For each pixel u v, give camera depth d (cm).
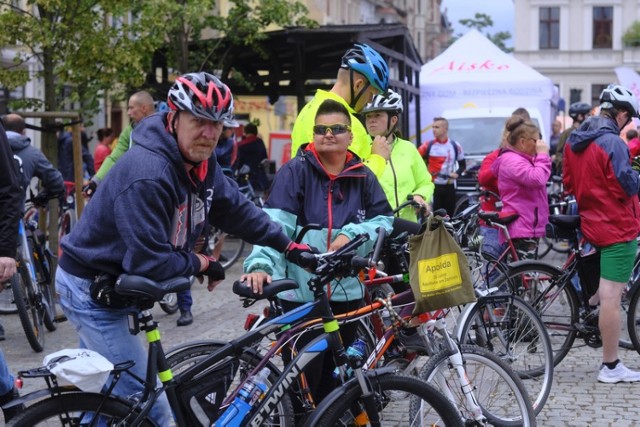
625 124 649
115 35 1155
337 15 4562
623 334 736
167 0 1352
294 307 478
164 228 384
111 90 1380
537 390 579
